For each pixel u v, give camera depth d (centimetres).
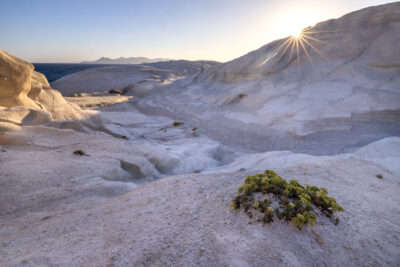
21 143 1320
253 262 352
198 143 2447
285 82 4303
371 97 3008
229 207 510
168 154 1623
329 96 3303
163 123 3609
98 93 7338
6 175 906
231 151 2341
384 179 953
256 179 574
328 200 525
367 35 3831
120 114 4028
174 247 393
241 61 5769
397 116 2706
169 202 620
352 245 439
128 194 797
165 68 17888
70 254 402
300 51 4619
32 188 859
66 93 9381
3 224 620
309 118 2973
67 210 709
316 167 1044
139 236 444
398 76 3155
